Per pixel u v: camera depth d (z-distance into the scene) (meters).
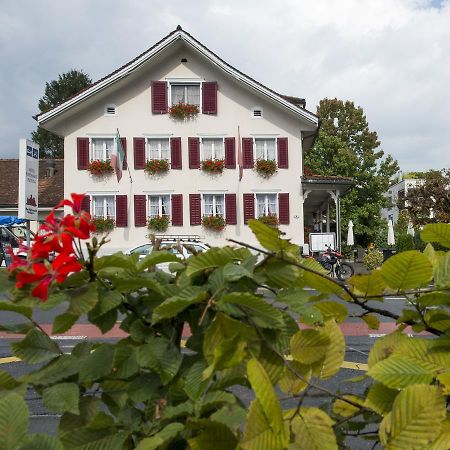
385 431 0.91
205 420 0.93
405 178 58.53
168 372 1.09
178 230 23.53
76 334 7.07
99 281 1.14
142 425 1.12
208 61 23.67
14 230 15.96
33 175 13.37
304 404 1.13
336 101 47.72
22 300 1.06
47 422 3.21
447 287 1.14
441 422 0.91
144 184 23.69
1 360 5.54
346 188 23.86
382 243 41.62
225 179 23.81
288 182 23.94
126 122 23.88
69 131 23.77
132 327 1.16
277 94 23.41
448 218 24.89
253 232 1.14
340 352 1.13
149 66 23.80
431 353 1.06
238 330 1.02
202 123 24.00
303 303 1.12
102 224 22.84
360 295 1.28
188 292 1.10
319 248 22.00
